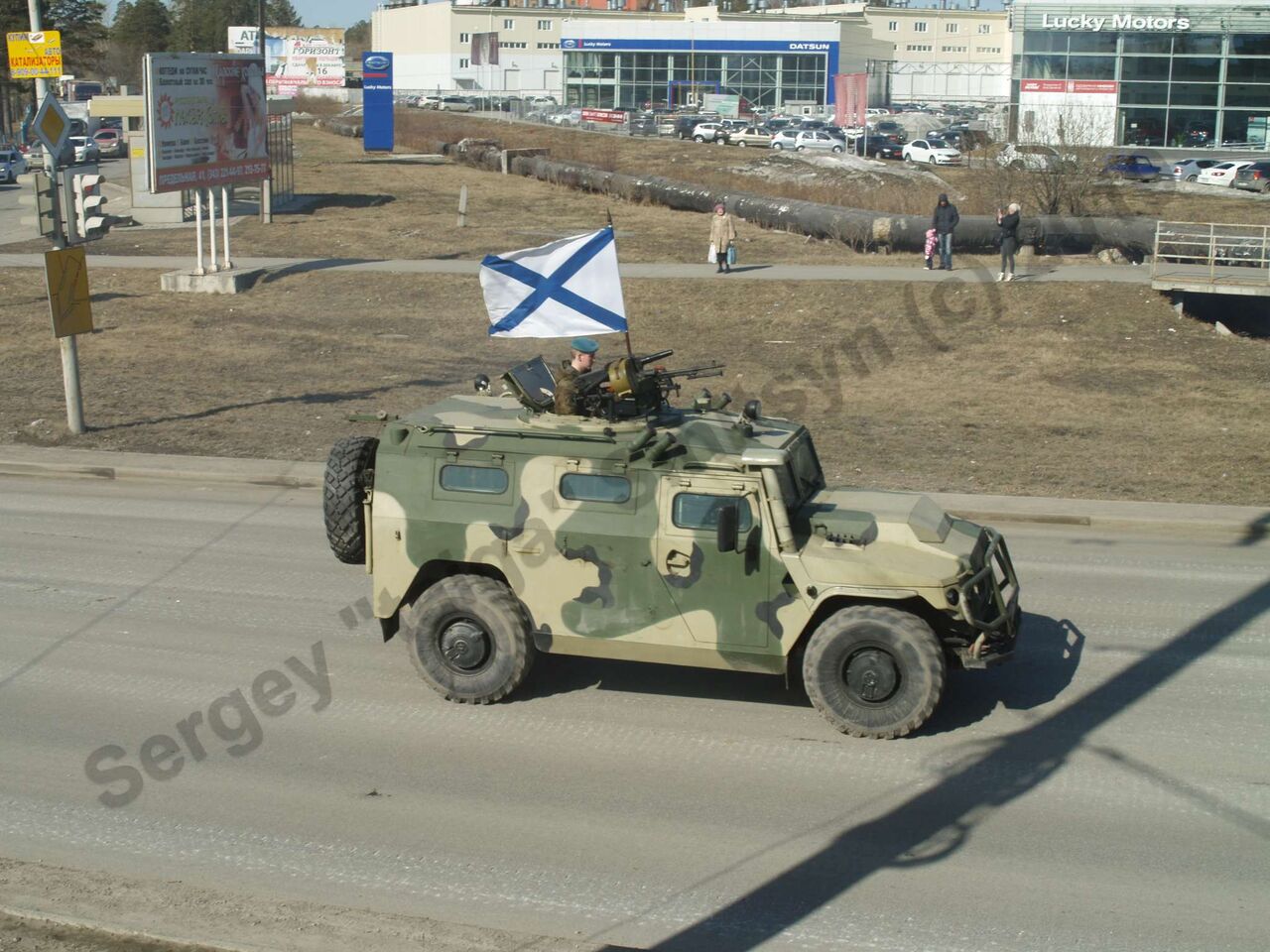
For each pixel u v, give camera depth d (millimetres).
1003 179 39812
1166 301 28812
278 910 6758
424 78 136375
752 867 7418
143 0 126750
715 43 104938
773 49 104875
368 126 69875
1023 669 10727
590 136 80938
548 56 133750
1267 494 16828
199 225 31609
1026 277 30891
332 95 128250
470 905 6977
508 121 93625
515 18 132125
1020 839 7785
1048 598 12750
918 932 6746
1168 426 20922
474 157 62906
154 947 6398
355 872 7328
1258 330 29172
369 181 55094
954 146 63562
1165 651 11203
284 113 47656
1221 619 12102
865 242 36844
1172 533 15500
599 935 6699
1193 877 7340
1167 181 52875
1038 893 7141
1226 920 6871
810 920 6848
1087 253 35312
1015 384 23906
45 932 6535
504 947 6398
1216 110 68375
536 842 7695
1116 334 27125
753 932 6734
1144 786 8531
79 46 90688
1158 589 13086
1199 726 9562
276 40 121750
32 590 12641
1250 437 20156
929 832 7867
